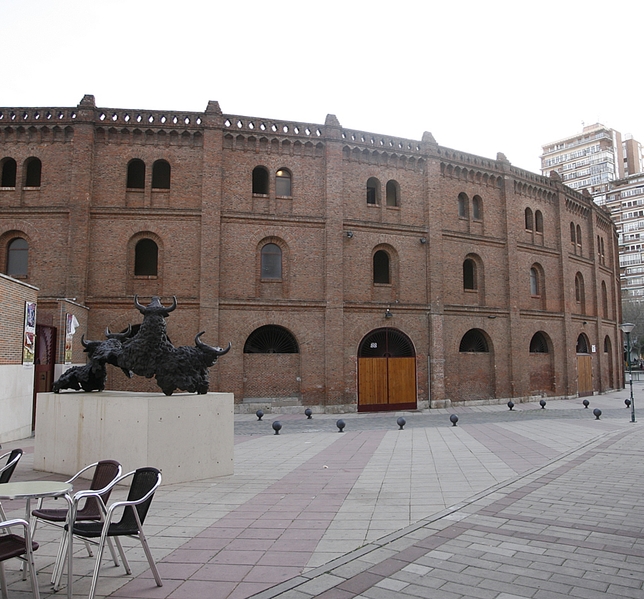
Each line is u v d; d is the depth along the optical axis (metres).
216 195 27.88
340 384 28.58
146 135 28.05
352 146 30.56
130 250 27.45
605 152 121.69
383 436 19.09
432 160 32.38
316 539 7.57
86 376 14.09
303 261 29.08
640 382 67.81
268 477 12.06
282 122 29.61
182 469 11.58
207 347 13.05
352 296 29.78
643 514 8.76
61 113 27.53
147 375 12.57
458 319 32.44
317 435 19.58
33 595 5.67
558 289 38.53
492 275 34.44
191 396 12.18
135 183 28.58
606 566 6.45
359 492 10.45
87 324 26.47
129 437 11.46
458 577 6.13
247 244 28.41
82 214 26.70
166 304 27.16
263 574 6.28
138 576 6.27
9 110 27.41
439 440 17.88
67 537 6.23
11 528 8.28
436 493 10.31
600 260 46.25
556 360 37.38
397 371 30.25
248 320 27.91
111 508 5.65
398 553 6.95
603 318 45.53
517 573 6.24
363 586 5.90
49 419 13.29
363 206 30.73
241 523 8.41
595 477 11.76
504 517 8.61
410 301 31.12
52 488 5.93
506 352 34.12
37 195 27.12
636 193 112.25
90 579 6.20
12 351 19.75
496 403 33.19
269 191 29.11
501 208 35.50
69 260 26.34
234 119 28.89
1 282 19.02
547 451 15.38
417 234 31.81
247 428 21.94
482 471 12.49
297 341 28.58
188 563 6.67
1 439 18.95
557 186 39.12
